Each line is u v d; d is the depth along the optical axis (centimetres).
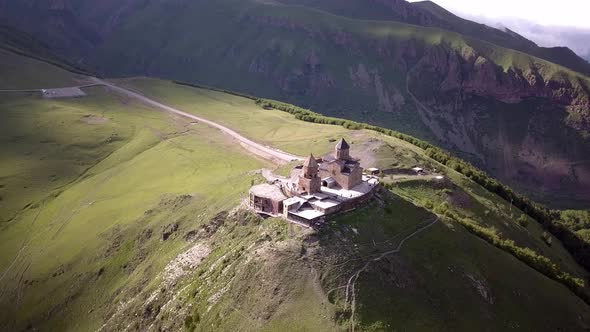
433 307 8312
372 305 7756
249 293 8269
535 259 11581
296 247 8638
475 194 14725
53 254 13675
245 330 7694
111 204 15562
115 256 12544
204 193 13575
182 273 10206
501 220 13800
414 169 14400
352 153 15362
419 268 8962
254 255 8856
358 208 10025
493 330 8475
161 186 15888
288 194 10488
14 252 14625
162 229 12494
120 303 10750
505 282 9775
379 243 9169
